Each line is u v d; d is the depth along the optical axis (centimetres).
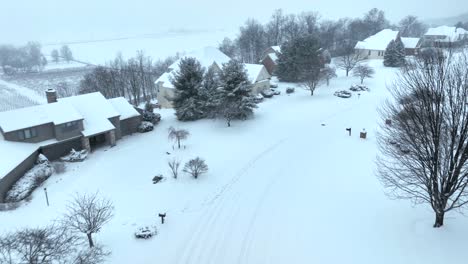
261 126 4194
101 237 2075
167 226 2195
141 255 1914
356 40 12025
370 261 1772
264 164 3092
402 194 2356
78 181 2978
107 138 3928
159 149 3634
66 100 3953
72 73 12550
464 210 2048
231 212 2339
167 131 4231
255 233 2092
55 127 3503
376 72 6931
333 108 4784
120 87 7288
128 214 2358
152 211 2394
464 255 1698
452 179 1720
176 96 4572
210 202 2486
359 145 3384
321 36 10744
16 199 2764
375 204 2291
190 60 4631
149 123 4366
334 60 8425
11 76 12194
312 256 1859
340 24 13938
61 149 3606
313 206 2347
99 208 2136
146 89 8469
